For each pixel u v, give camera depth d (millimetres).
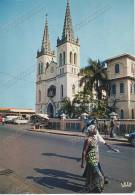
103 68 31094
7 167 7523
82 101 30891
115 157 9391
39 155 9828
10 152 10219
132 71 34094
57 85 51719
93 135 5414
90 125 5520
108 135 20266
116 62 34531
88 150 5359
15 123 35344
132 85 34000
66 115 31984
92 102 29891
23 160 8664
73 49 51031
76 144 13695
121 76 33656
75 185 5898
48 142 14586
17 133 17484
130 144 14359
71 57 50719
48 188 5641
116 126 20516
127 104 32781
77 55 51594
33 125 31234
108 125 21016
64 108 36125
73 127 26719
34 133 21672
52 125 30719
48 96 53562
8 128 25469
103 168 7438
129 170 7102
